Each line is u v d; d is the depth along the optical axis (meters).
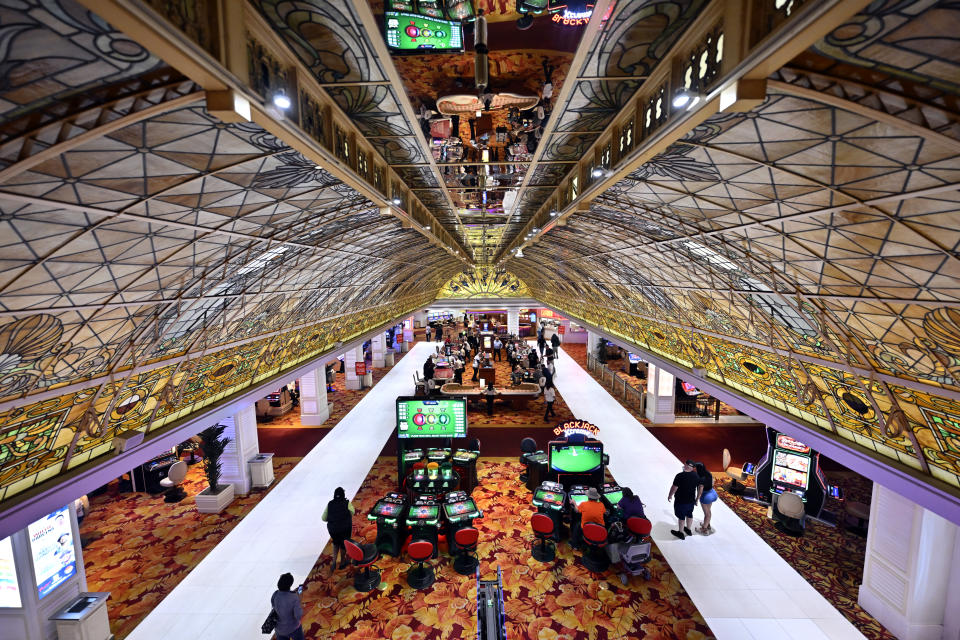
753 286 5.96
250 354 8.50
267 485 12.25
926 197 2.79
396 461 13.88
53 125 2.04
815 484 10.30
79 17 1.56
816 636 7.10
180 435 7.00
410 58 3.69
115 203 3.12
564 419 17.61
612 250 9.09
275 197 4.58
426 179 7.33
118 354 5.07
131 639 7.07
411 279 18.88
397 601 7.89
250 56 2.50
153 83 2.13
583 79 3.58
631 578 8.44
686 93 2.49
